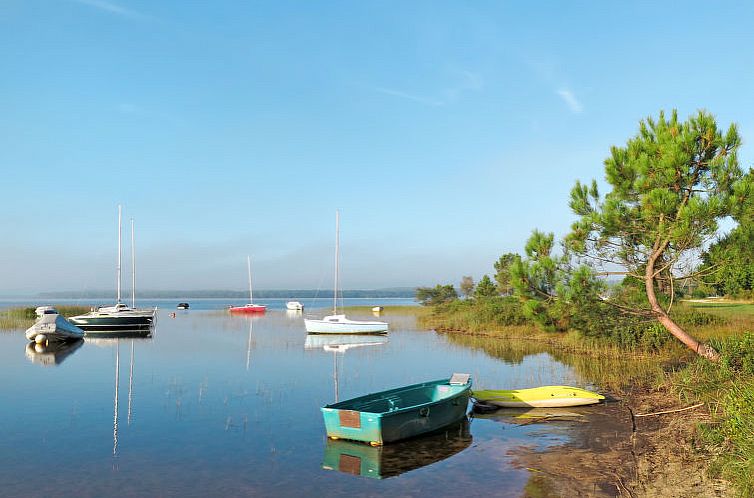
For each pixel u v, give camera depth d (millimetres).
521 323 40750
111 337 42250
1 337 42250
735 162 13734
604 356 26000
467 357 28703
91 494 9883
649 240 15617
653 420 13984
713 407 13195
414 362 27125
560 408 16312
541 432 13844
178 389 20297
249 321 62750
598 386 19219
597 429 13789
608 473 10375
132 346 35688
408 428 13281
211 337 42000
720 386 13961
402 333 43500
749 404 10477
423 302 83000
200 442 13258
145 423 15195
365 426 12844
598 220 15336
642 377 19750
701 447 10844
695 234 13852
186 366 26312
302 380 22172
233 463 11648
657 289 17094
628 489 9406
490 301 49906
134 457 12141
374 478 10656
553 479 10305
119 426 14891
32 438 13727
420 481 10453
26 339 40656
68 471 11188
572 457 11594
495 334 39781
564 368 23766
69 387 20844
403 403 15430
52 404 17781
